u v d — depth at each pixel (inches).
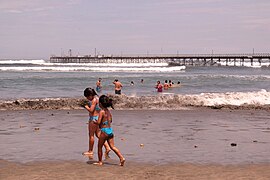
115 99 877.2
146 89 1419.8
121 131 545.3
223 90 1400.1
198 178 310.0
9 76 2107.5
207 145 449.4
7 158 380.8
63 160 374.3
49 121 640.4
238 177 313.6
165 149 426.3
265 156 394.0
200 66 4837.6
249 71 3501.5
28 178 308.5
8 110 790.5
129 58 5383.9
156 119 671.1
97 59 5757.9
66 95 1141.1
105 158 383.9
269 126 597.9
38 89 1362.0
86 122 631.2
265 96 930.7
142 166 351.3
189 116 712.4
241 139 488.1
